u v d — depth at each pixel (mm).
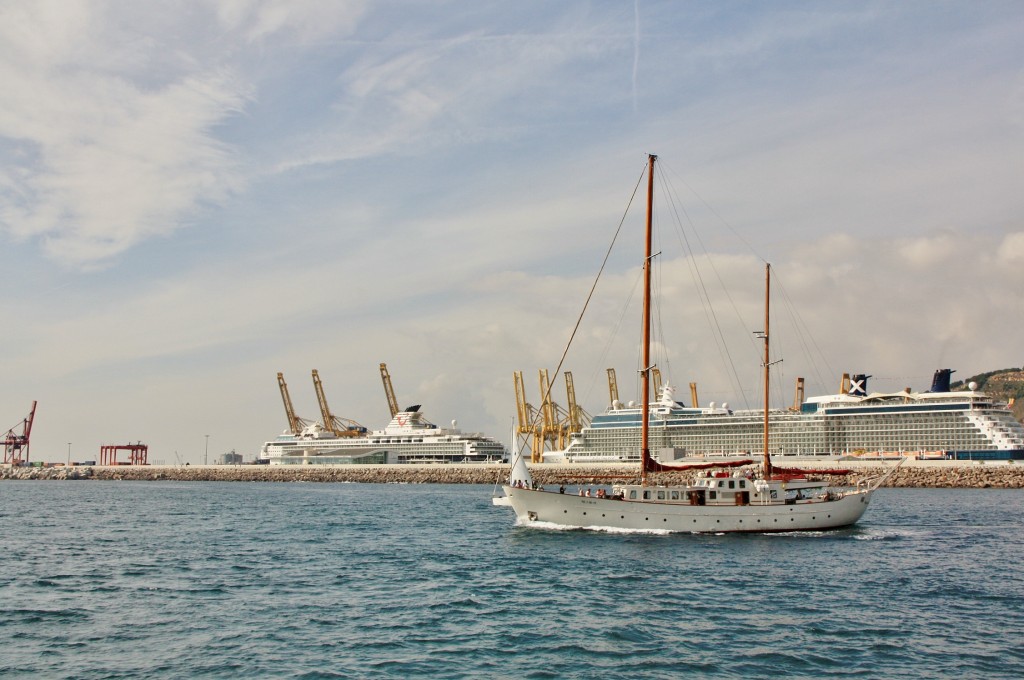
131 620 44562
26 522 103625
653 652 38312
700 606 47812
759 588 53188
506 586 54125
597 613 46062
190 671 35531
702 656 37719
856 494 86500
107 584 55281
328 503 145500
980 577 57312
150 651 38562
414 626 43156
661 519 81812
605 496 85812
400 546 75688
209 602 49188
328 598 50344
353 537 83938
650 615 45562
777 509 82188
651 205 90812
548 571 60125
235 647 39125
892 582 55344
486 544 76312
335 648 38969
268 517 111500
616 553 68875
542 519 86125
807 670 35812
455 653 38156
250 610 46969
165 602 49219
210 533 88812
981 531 85688
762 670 35750
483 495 177000
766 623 43719
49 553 71312
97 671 35562
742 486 83125
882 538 79188
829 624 43531
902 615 45625
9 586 54531
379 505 139000
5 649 38844
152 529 93625
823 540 77375
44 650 38688
